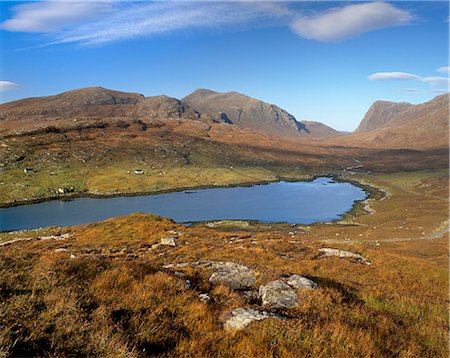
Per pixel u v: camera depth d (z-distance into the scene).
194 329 7.32
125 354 5.45
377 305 11.63
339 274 18.14
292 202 128.75
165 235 42.00
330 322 8.27
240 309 8.65
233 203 127.00
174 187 162.88
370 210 112.19
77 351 5.55
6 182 140.50
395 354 7.38
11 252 11.38
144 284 9.64
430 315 11.24
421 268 21.80
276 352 6.42
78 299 7.53
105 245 33.25
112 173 171.50
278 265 20.08
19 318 6.13
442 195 136.75
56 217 103.12
